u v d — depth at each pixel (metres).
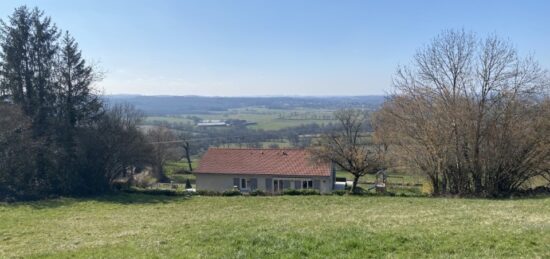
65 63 43.12
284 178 55.16
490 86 34.75
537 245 11.34
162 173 72.25
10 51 40.72
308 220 19.20
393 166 41.44
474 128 35.12
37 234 20.84
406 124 37.34
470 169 36.22
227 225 18.41
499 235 12.39
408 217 19.09
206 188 56.53
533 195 33.16
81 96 43.69
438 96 36.34
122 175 53.78
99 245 15.13
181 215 27.27
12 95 41.09
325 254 11.29
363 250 11.55
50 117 42.69
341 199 34.03
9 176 38.50
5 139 37.12
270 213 26.39
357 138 46.72
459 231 13.31
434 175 37.69
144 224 22.47
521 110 34.41
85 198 39.03
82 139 42.66
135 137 46.84
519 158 34.97
